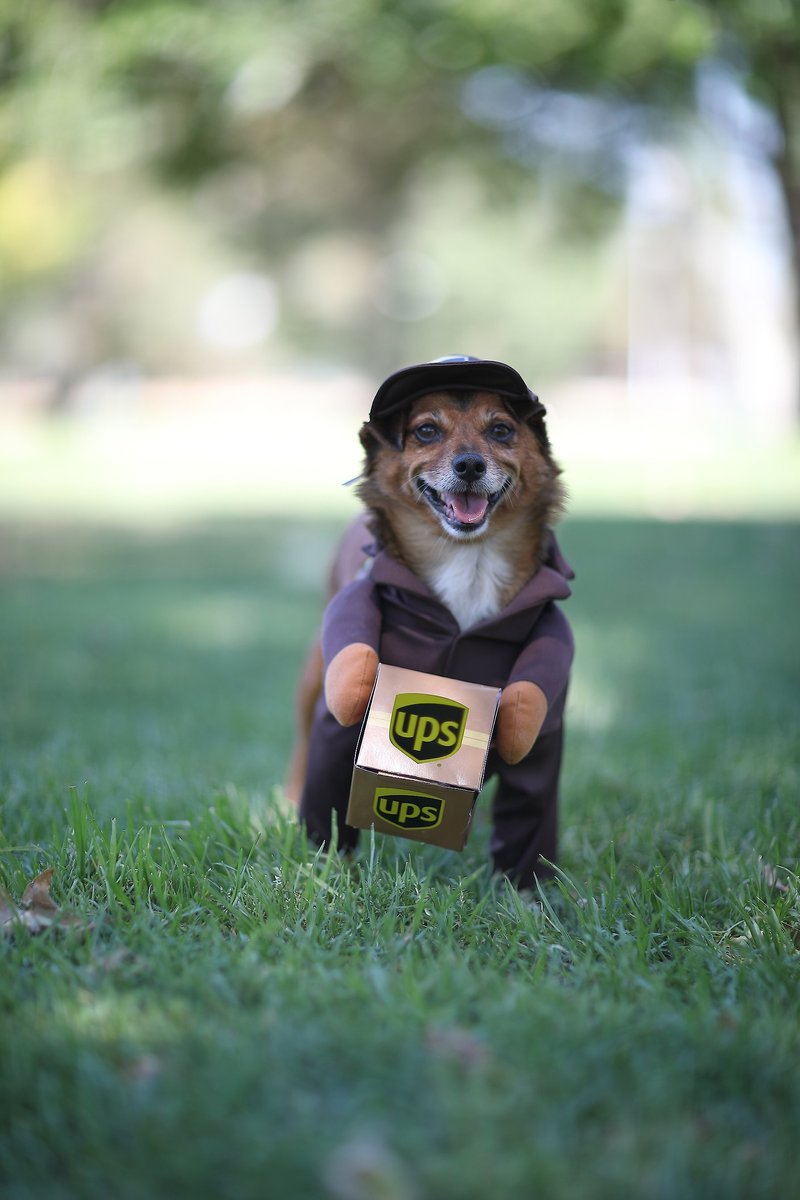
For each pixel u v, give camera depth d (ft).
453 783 8.93
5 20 31.35
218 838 10.31
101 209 85.92
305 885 9.22
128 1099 6.29
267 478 62.90
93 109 34.81
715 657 20.90
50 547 38.65
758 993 7.83
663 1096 6.42
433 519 10.31
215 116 40.04
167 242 112.68
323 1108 6.26
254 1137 5.93
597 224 57.88
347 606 9.86
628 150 47.09
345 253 114.52
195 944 8.20
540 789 9.78
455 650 9.71
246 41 32.99
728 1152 6.08
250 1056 6.58
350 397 138.41
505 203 56.70
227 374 157.79
